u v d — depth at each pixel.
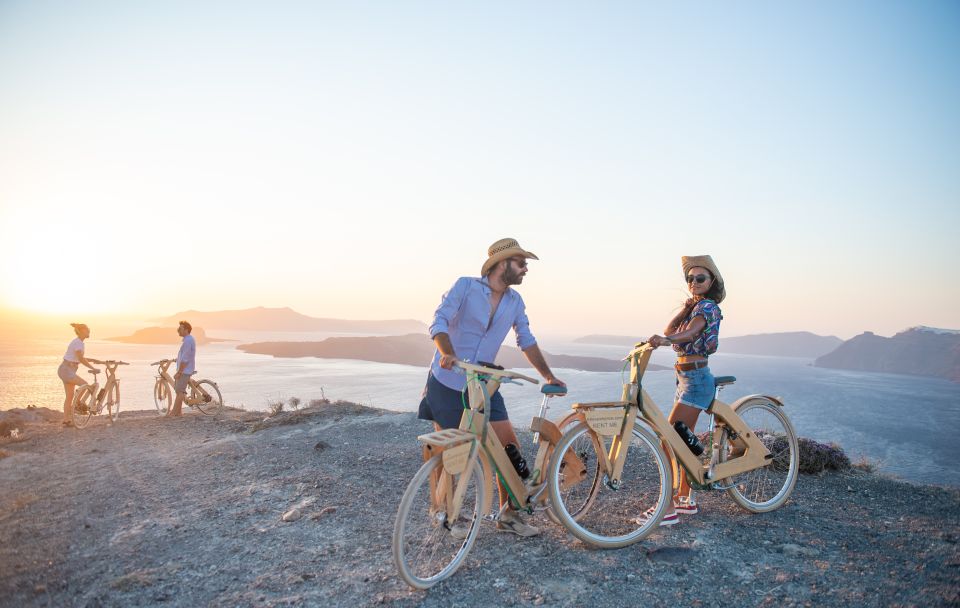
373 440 7.11
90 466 6.12
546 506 3.52
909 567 2.99
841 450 5.32
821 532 3.59
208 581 2.93
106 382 10.33
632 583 2.85
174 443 7.51
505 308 3.50
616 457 3.54
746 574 2.95
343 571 3.01
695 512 3.93
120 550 3.40
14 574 3.05
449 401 3.35
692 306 3.87
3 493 4.83
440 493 2.99
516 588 2.80
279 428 8.29
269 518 3.97
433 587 2.82
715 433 3.90
